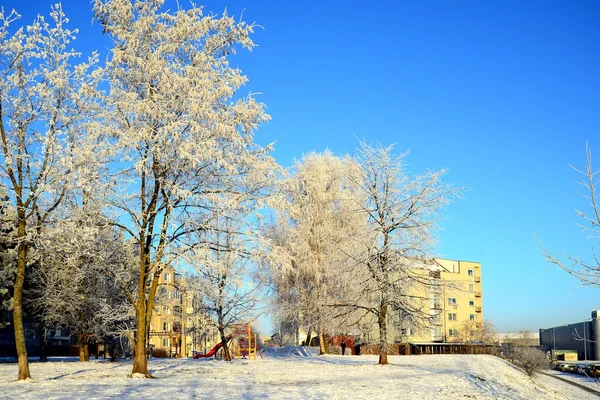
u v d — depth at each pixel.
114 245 33.00
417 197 34.25
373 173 34.66
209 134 23.44
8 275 42.00
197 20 24.91
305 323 49.22
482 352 80.06
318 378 25.06
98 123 22.92
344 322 35.69
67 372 27.91
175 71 24.16
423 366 34.38
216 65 24.88
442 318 99.00
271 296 48.56
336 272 35.28
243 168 24.44
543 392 34.09
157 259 24.08
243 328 46.53
